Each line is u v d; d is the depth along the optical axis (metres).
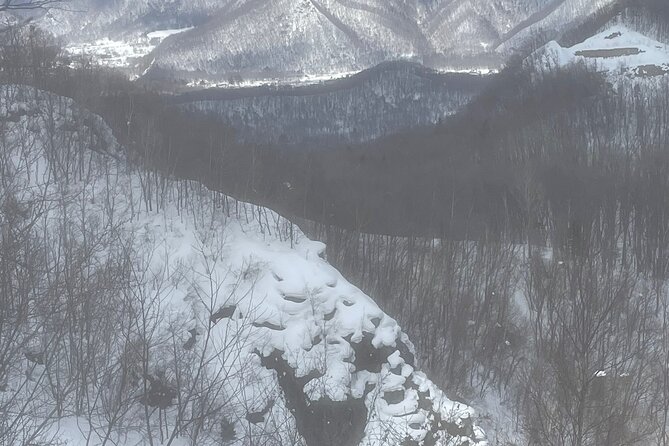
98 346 41.22
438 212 98.38
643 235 98.69
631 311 80.19
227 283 55.09
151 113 91.88
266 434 43.78
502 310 77.81
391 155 130.12
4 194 35.22
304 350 51.34
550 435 53.97
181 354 46.41
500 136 146.25
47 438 36.72
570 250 86.12
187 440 43.38
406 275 78.25
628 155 122.25
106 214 59.50
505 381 72.50
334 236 80.19
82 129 73.06
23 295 32.56
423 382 52.75
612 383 58.25
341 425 49.56
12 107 67.44
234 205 67.44
